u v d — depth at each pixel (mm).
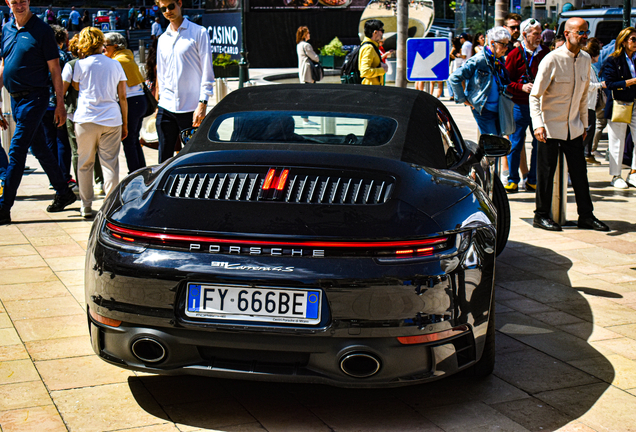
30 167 9125
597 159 10039
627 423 2770
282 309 2508
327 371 2549
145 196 2832
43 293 4254
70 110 7105
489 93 7258
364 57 9234
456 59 17062
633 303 4270
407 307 2494
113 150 6250
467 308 2641
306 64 12844
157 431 2682
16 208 6645
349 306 2471
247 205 2684
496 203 4969
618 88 7703
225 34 24500
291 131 3322
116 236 2703
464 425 2752
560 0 22938
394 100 3662
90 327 2826
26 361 3289
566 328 3842
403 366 2549
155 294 2566
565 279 4754
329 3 27375
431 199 2760
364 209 2643
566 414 2842
